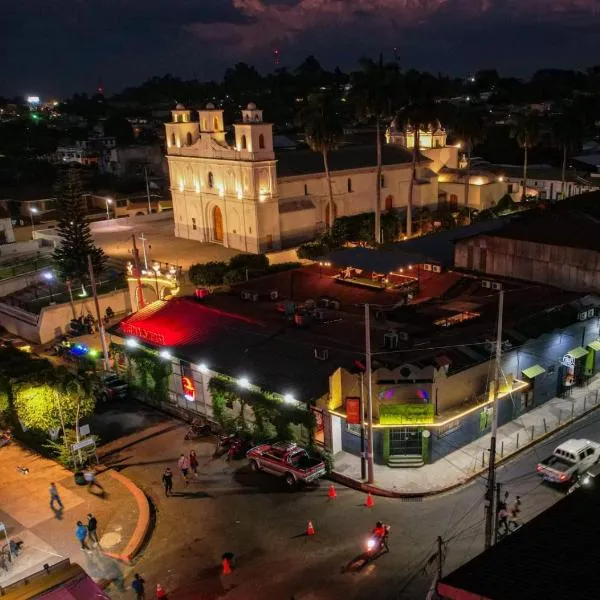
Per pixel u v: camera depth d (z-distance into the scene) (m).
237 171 74.06
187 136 82.50
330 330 39.03
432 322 39.72
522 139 92.69
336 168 81.81
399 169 87.81
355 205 84.44
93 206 112.50
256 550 26.59
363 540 26.72
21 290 66.00
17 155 163.62
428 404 31.41
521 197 94.88
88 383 35.03
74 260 64.12
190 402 39.62
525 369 36.78
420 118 74.62
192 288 63.66
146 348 41.25
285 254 74.00
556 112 186.25
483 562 14.17
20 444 37.06
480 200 92.44
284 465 31.17
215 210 80.94
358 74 74.06
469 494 29.64
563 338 38.88
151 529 28.50
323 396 32.69
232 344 38.91
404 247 59.62
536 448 33.47
